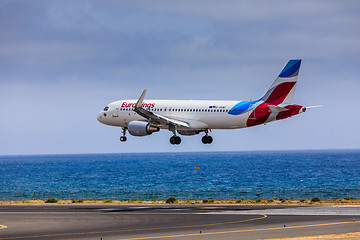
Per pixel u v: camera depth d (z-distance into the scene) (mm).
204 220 145375
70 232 126875
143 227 133375
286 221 141375
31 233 126188
